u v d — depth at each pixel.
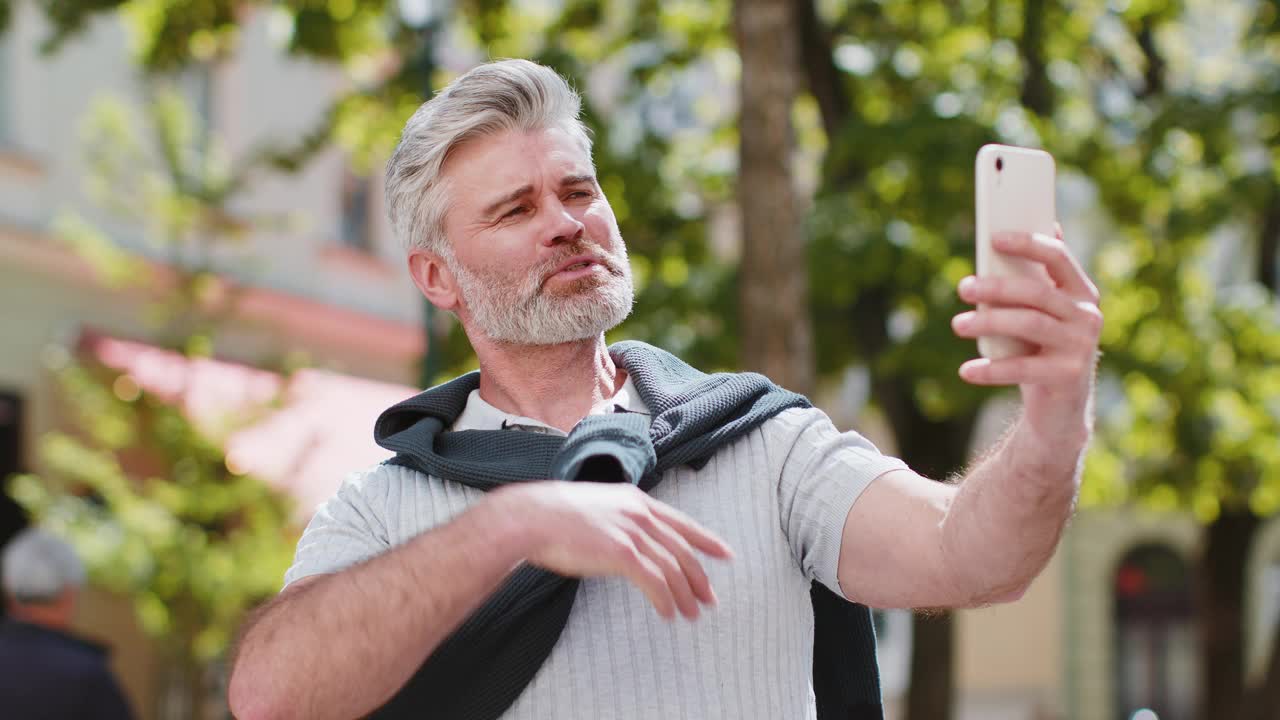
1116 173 9.54
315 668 1.68
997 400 8.61
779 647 1.90
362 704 1.70
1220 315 9.99
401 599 1.66
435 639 1.68
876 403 10.06
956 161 8.68
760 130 6.52
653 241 9.95
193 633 8.25
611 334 9.20
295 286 13.91
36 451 11.23
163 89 9.34
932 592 1.83
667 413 1.97
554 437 1.99
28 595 4.43
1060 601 21.86
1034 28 9.88
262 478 8.62
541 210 2.04
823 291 8.76
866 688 2.10
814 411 2.04
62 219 9.70
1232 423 10.05
